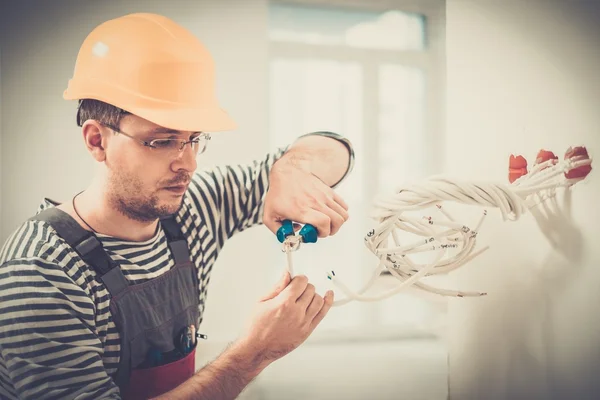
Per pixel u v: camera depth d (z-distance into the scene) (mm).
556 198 965
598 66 873
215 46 1516
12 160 1261
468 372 1266
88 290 1008
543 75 979
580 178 903
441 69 2367
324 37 2316
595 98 878
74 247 1011
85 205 1062
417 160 2430
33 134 1270
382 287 2160
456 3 1235
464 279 1271
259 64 1549
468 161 1205
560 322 968
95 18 1311
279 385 1677
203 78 1010
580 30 905
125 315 1052
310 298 1010
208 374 972
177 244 1191
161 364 1105
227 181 1312
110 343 1041
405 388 1643
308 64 2309
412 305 2188
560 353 972
